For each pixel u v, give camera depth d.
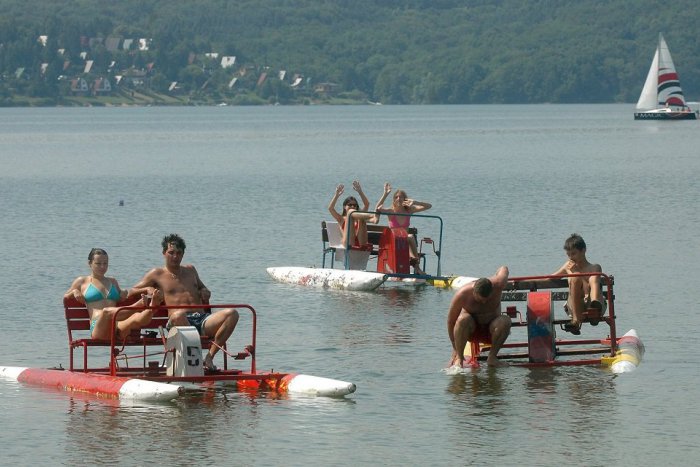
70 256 61.22
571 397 32.31
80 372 34.12
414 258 53.38
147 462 27.00
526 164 144.75
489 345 37.72
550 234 68.62
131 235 70.88
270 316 44.69
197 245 65.94
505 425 29.75
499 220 77.00
